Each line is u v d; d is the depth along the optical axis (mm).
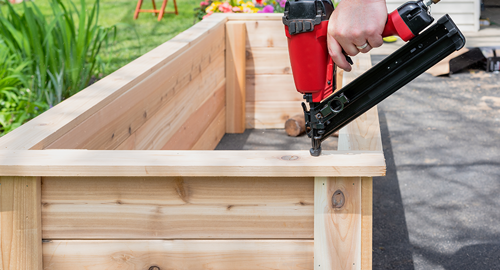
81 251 1062
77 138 1245
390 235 2197
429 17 895
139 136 1700
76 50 3592
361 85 988
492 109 3914
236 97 3316
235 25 3178
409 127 3596
